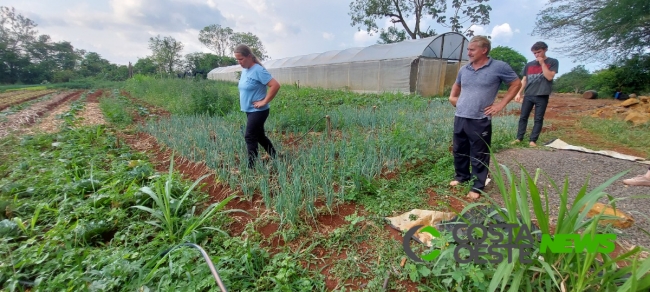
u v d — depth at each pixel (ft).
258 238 7.00
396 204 8.48
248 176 9.97
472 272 5.02
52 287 5.18
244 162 11.29
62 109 27.78
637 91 43.09
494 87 8.29
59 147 13.85
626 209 7.74
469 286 5.17
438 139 14.64
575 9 44.29
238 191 9.20
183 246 5.76
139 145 15.72
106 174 10.19
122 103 31.32
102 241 6.95
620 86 44.55
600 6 41.96
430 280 5.55
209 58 138.82
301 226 7.38
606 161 11.69
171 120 19.83
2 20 144.36
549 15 47.47
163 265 6.03
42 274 5.50
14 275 5.35
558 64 13.39
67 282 5.36
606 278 4.26
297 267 5.97
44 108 27.73
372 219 7.79
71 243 6.51
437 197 9.14
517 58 118.42
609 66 46.16
